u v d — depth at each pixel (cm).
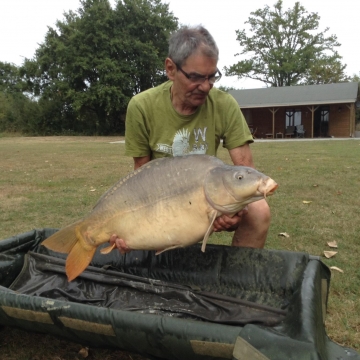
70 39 3578
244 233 302
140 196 237
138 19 3725
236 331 177
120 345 205
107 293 300
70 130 4006
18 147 2077
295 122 3112
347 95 2830
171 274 305
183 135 290
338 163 1038
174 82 271
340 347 193
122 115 3869
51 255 335
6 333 270
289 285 266
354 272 346
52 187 766
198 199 224
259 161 1130
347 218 505
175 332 185
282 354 165
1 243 309
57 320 210
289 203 588
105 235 249
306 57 4662
